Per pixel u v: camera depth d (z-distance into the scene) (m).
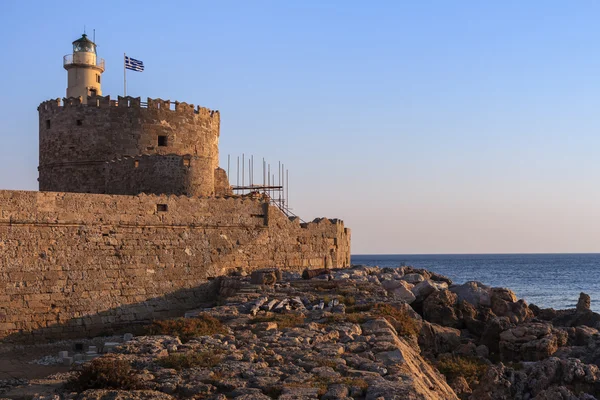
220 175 55.47
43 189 52.94
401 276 48.72
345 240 55.97
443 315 41.94
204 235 43.84
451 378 31.77
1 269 35.53
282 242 48.56
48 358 31.67
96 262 38.78
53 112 52.19
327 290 37.94
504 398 28.91
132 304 39.84
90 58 60.81
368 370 19.22
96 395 16.45
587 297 49.78
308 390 16.66
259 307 31.02
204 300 43.00
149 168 47.34
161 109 52.44
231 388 17.17
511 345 37.22
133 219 40.53
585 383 30.25
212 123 55.91
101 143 50.94
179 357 19.78
